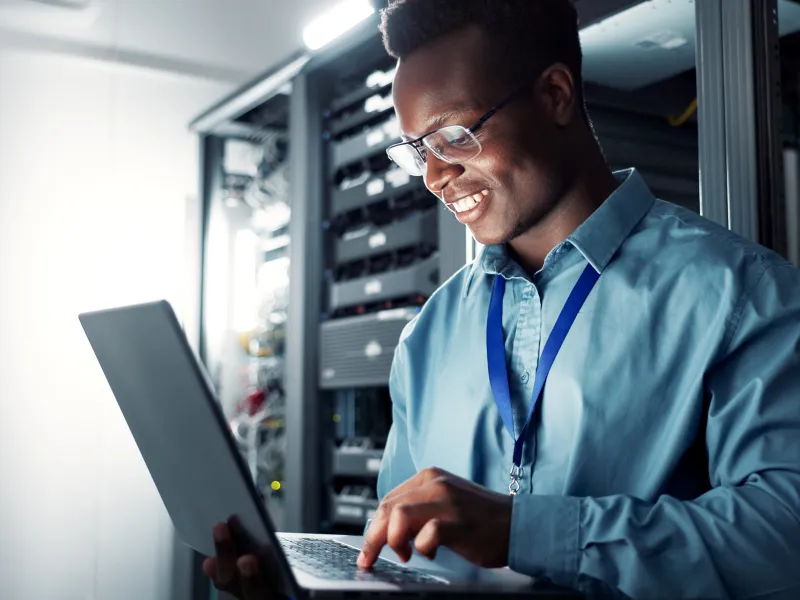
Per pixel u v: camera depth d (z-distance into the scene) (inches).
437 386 47.9
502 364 44.0
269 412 128.1
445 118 40.7
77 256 155.2
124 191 159.6
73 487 149.5
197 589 134.5
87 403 152.4
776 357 36.6
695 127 77.3
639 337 40.1
